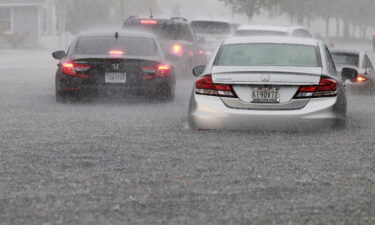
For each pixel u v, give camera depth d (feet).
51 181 57.82
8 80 179.42
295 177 60.03
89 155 69.77
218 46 89.66
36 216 47.14
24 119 98.02
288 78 80.12
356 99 133.69
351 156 70.08
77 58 116.37
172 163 65.82
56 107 113.60
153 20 183.73
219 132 84.74
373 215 47.85
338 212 48.57
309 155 70.44
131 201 51.26
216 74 81.61
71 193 53.67
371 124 94.94
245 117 80.07
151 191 54.49
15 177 59.31
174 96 129.08
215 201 51.47
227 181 58.18
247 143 77.20
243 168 63.62
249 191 54.70
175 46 179.11
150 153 70.95
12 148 73.77
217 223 45.75
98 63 115.24
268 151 72.49
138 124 93.20
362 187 56.39
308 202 51.34
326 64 85.15
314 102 80.74
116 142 77.92
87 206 49.78
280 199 52.19
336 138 80.94
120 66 115.44
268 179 59.11
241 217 47.16
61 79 116.78
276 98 80.43
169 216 47.34
